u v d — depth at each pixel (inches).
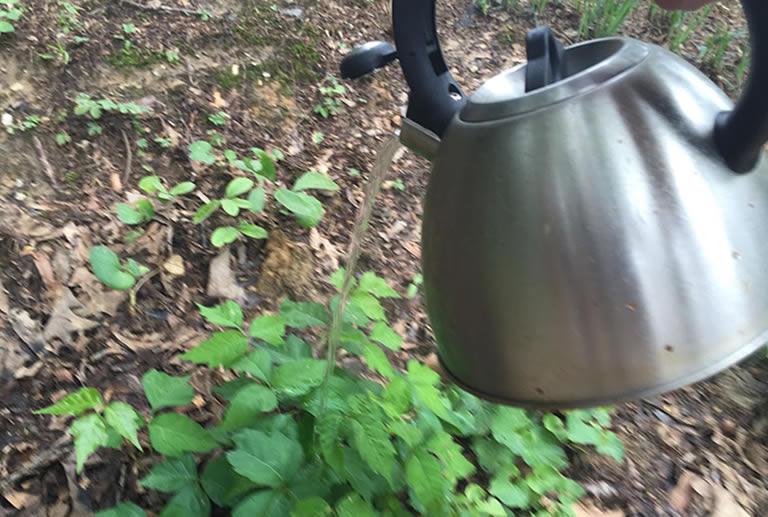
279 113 99.4
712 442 70.1
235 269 79.4
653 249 24.2
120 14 105.8
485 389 28.2
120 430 50.2
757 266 25.2
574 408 25.9
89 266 75.7
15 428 61.3
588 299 24.5
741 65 106.6
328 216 87.7
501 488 57.3
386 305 78.9
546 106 25.8
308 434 55.0
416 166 97.0
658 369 24.6
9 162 84.7
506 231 25.5
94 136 89.8
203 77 100.5
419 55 29.5
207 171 89.1
